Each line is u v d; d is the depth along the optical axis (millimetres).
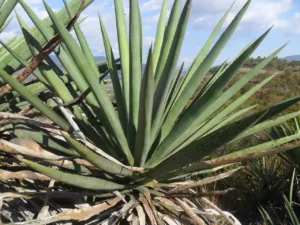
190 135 1421
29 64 1163
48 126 1265
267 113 1097
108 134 1434
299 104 5672
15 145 1130
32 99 1130
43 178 1234
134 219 1278
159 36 1665
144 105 1188
